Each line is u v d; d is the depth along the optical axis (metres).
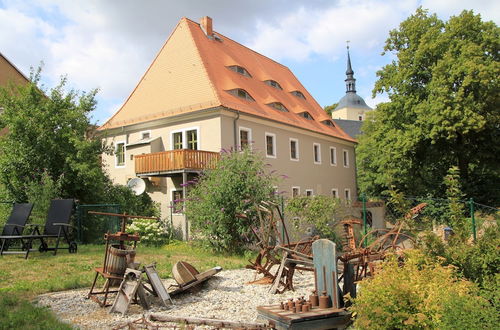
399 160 29.00
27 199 17.50
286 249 8.26
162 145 25.11
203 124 23.44
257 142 25.80
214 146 22.91
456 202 8.07
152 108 26.08
